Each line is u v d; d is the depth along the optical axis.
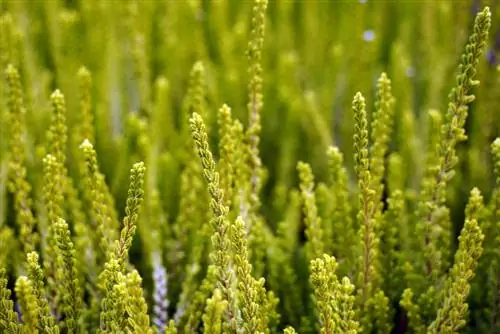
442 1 0.56
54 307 0.41
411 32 0.62
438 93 0.54
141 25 0.56
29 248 0.43
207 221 0.45
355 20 0.58
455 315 0.39
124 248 0.38
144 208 0.48
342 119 0.57
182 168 0.53
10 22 0.50
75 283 0.39
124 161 0.51
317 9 0.61
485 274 0.44
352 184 0.53
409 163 0.51
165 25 0.59
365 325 0.41
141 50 0.55
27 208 0.43
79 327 0.40
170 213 0.51
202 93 0.46
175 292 0.46
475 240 0.38
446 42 0.56
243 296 0.37
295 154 0.55
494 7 0.53
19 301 0.37
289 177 0.54
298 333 0.44
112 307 0.37
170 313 0.46
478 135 0.51
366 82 0.56
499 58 0.53
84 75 0.47
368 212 0.40
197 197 0.46
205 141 0.37
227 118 0.42
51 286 0.41
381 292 0.41
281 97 0.56
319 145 0.53
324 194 0.47
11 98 0.43
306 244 0.45
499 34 0.53
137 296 0.36
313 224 0.43
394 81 0.54
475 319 0.44
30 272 0.38
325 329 0.38
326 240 0.44
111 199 0.43
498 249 0.41
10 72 0.43
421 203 0.43
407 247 0.45
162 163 0.50
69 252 0.39
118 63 0.57
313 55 0.60
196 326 0.42
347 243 0.44
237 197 0.43
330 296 0.38
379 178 0.43
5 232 0.44
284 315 0.45
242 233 0.37
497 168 0.42
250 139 0.43
